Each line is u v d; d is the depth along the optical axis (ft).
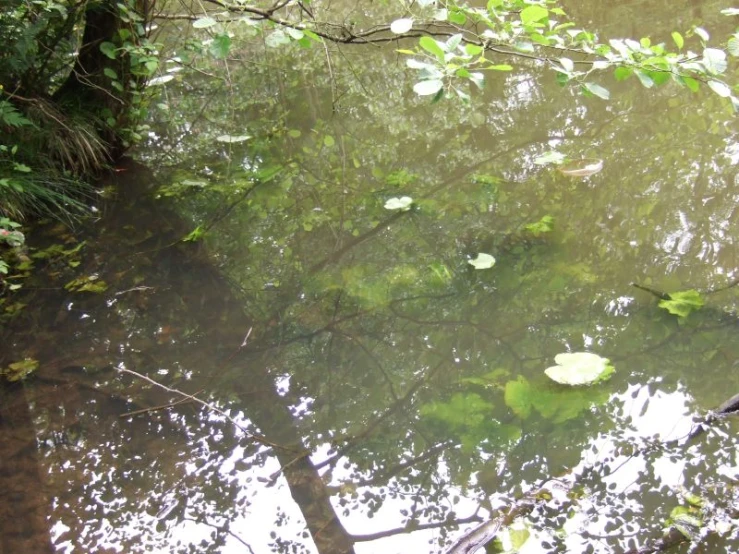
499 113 17.98
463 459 8.36
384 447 8.68
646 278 11.32
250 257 13.21
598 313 10.70
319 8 23.70
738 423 8.27
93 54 16.43
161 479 8.41
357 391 9.67
